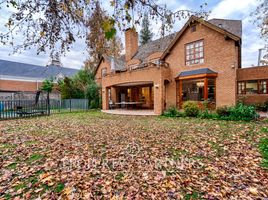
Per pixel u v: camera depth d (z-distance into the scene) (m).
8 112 13.48
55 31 2.95
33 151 5.03
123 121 10.77
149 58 17.95
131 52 21.41
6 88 26.34
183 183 3.16
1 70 31.73
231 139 6.02
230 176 3.38
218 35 12.85
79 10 2.84
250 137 6.19
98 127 8.67
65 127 8.80
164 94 15.41
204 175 3.45
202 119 10.79
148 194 2.85
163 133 7.06
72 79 24.38
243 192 2.85
